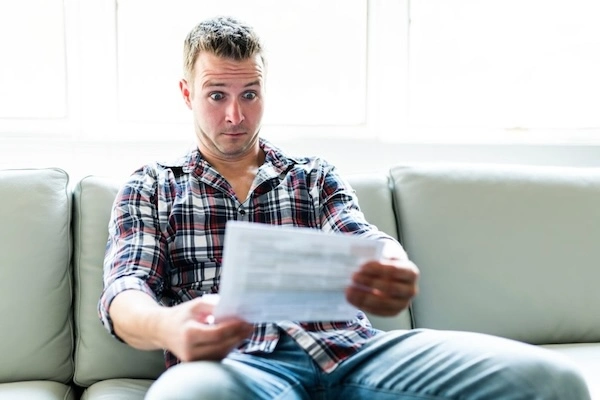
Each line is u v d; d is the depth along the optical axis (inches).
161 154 83.1
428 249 70.9
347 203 62.3
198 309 45.3
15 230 63.4
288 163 62.9
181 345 43.8
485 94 90.6
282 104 87.1
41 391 58.3
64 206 66.1
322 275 43.6
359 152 87.7
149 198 59.3
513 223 72.8
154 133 83.6
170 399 40.6
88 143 81.4
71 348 63.7
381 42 88.1
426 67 89.9
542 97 90.8
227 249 39.9
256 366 50.6
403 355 49.8
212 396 41.0
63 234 65.2
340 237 42.8
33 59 81.0
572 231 73.6
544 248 72.5
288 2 86.4
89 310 63.0
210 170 60.6
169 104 84.6
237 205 60.1
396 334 52.6
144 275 54.4
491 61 90.4
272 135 86.0
